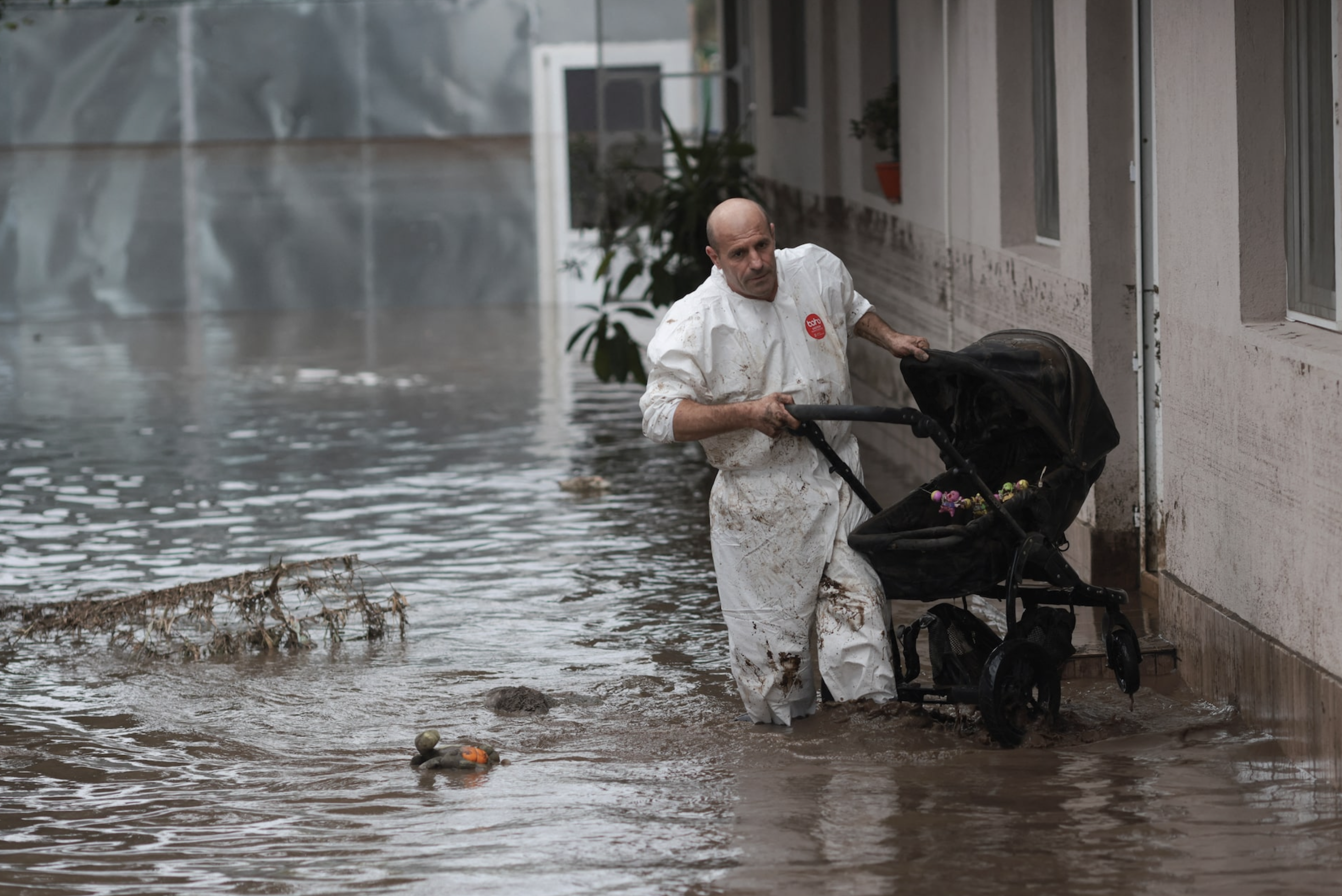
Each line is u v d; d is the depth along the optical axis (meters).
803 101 24.84
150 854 8.02
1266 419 9.27
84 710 10.87
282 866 7.78
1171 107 10.65
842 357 9.70
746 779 8.90
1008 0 14.80
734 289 9.54
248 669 11.79
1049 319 13.75
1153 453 12.62
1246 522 9.61
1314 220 9.37
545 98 36.03
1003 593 9.73
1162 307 10.92
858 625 9.62
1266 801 8.23
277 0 35.41
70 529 16.66
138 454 20.75
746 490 9.62
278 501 17.84
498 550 15.38
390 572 14.62
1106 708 10.02
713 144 24.50
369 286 36.41
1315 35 9.24
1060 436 9.28
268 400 24.84
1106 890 7.10
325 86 35.78
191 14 35.22
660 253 29.47
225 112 35.62
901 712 9.74
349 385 26.11
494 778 9.16
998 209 15.14
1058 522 9.51
